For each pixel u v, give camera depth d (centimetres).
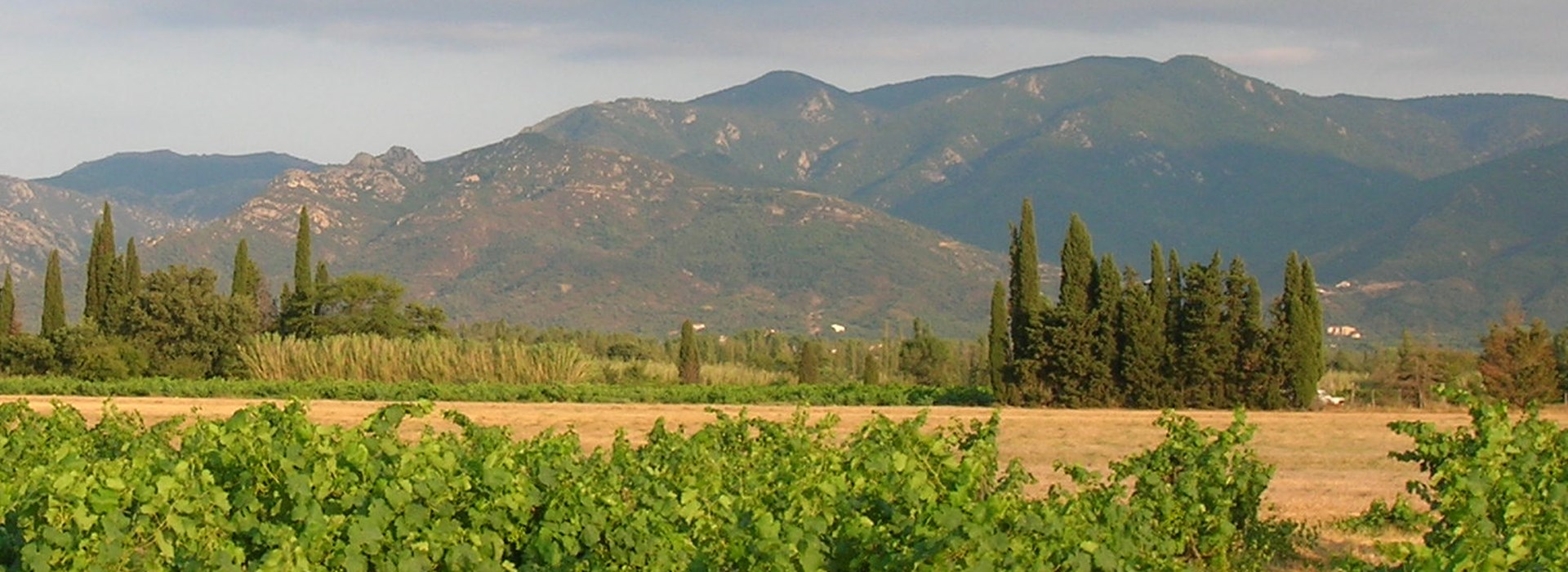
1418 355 5456
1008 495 1201
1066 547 1035
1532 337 5075
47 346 6219
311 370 6169
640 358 10912
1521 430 1471
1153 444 3269
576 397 5569
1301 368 5016
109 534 1012
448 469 1202
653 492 1303
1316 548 1709
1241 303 5106
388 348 6209
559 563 1177
